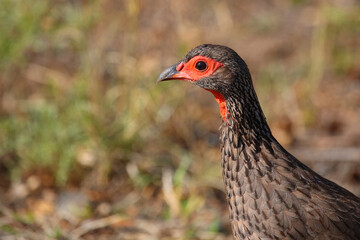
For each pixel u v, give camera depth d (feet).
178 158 44.27
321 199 25.35
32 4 47.19
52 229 37.58
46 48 53.01
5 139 43.42
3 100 47.91
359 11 58.95
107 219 39.24
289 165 25.77
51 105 43.78
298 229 25.09
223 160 26.84
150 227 38.68
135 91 43.60
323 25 54.29
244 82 25.95
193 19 58.49
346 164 44.42
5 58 46.80
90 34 44.80
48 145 42.01
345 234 25.18
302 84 53.42
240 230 26.40
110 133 43.09
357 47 58.65
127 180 43.11
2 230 37.42
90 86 43.06
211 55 26.50
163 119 44.96
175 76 27.68
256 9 66.28
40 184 42.50
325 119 50.88
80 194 41.86
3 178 43.86
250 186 25.75
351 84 55.62
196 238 37.88
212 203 41.39
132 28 43.21
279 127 49.52
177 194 40.81
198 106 50.26
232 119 26.22
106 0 46.01
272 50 59.31
